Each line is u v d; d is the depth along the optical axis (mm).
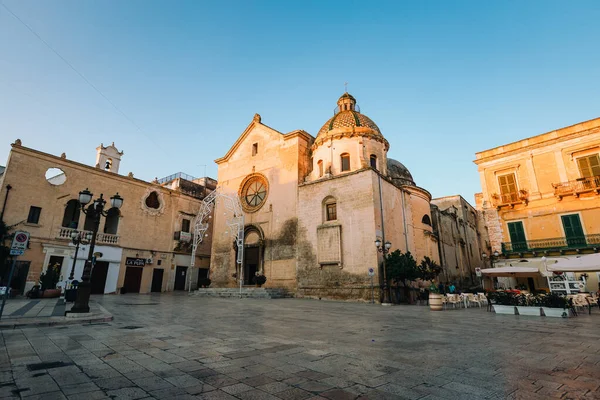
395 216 27188
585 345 6965
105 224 30328
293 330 9008
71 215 28891
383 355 6051
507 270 20797
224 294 26781
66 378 4645
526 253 24766
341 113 31469
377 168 28609
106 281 28656
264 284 28984
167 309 15023
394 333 8586
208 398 3906
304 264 26375
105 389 4195
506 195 26547
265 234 30469
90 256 12008
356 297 22969
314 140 33031
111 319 10828
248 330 8945
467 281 38062
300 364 5422
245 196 34031
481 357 5906
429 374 4879
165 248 33812
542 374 4871
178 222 35531
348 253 24281
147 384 4402
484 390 4195
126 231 30781
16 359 5684
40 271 24625
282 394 4043
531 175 25844
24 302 17828
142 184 32750
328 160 28422
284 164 31234
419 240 30359
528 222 25391
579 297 14242
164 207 34500
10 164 24406
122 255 30141
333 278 24484
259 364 5406
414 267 22453
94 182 29172
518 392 4125
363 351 6379
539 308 13039
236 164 35875
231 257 32844
